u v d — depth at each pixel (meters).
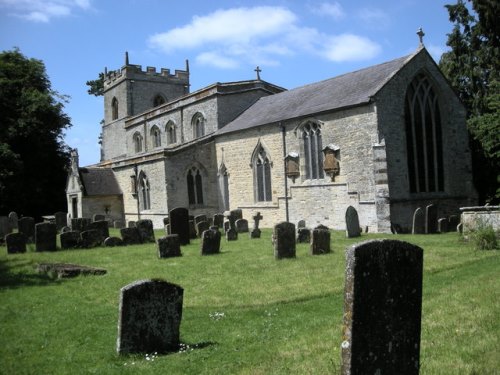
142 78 55.97
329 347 7.38
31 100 43.84
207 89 39.75
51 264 15.80
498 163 29.59
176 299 8.12
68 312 10.52
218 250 18.28
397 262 5.65
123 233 22.34
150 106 56.47
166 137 46.22
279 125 31.03
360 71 31.53
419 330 5.85
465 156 29.48
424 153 28.02
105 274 14.74
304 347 7.53
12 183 41.84
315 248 16.78
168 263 16.36
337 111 27.17
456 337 7.32
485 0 30.08
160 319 7.98
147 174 37.22
